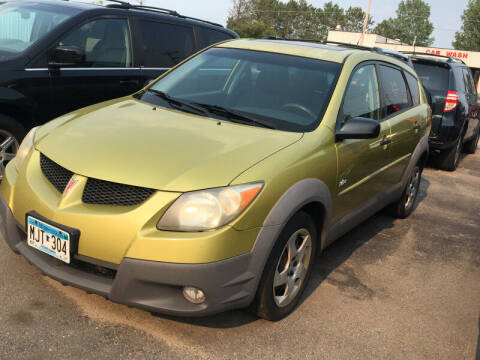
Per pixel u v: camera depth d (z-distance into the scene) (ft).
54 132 9.57
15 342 7.91
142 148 8.50
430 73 24.54
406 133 14.17
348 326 9.64
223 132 9.40
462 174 25.77
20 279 9.66
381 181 13.25
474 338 9.89
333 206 10.36
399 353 9.02
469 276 13.00
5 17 15.65
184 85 11.67
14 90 13.96
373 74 12.79
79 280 7.99
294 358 8.43
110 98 16.75
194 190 7.70
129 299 7.72
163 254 7.45
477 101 28.99
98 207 7.86
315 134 9.83
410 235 15.39
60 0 17.42
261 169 8.27
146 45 17.93
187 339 8.52
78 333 8.32
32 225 8.27
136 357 7.94
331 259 12.68
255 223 7.95
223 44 13.09
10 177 9.33
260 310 8.89
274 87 10.96
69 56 14.40
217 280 7.64
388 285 11.74
